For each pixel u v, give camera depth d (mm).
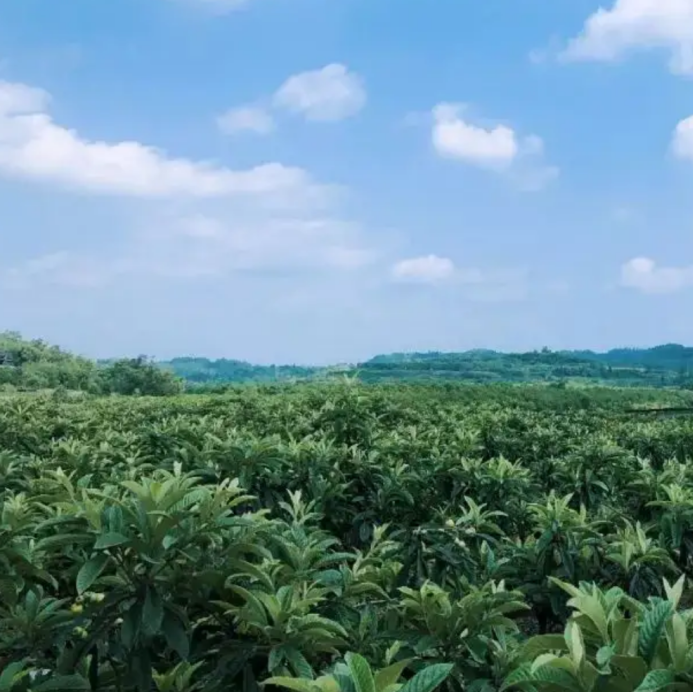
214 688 4027
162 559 4090
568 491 9656
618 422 16344
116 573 4344
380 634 4336
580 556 5945
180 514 4086
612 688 2844
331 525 8430
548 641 3168
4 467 8008
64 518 4270
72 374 63750
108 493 4688
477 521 6309
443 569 5602
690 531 7109
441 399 25734
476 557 5895
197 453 8414
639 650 2900
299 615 4043
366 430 11211
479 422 14234
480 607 4293
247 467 7910
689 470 8461
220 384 40000
